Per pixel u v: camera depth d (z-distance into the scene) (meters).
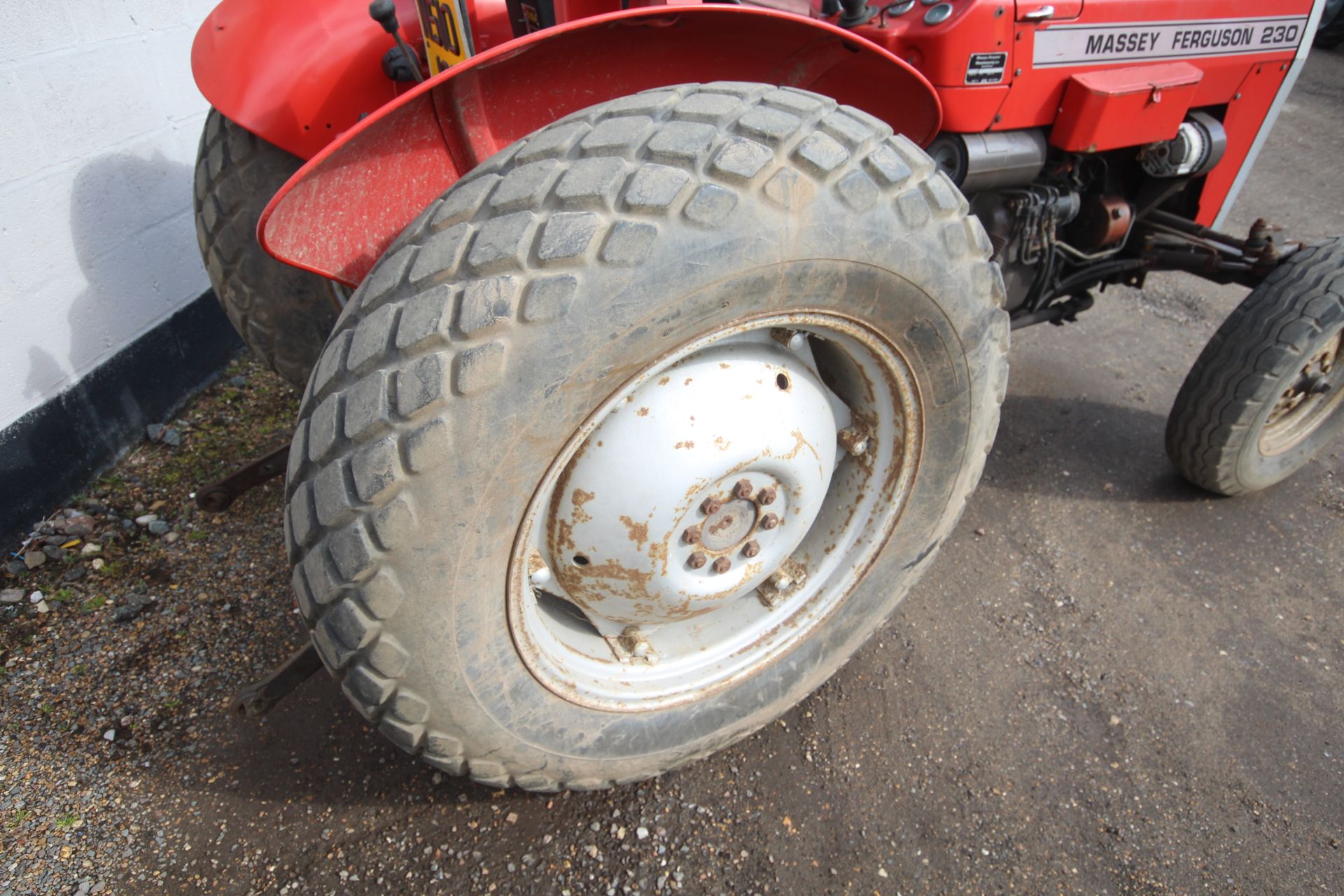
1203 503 2.68
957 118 1.96
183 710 1.81
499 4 1.73
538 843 1.60
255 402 2.87
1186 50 2.22
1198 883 1.63
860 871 1.60
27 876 1.50
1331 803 1.79
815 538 1.70
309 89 1.61
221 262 1.90
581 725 1.41
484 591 1.14
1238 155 2.62
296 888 1.51
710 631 1.64
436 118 1.26
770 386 1.32
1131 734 1.91
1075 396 3.21
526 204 1.04
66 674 1.87
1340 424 2.65
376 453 0.99
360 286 1.16
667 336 1.11
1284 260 2.43
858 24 2.02
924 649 2.10
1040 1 1.90
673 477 1.23
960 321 1.40
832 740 1.85
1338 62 7.41
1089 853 1.67
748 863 1.60
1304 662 2.12
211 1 2.87
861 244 1.19
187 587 2.11
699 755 1.64
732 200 1.06
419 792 1.68
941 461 1.59
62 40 2.29
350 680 1.17
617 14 1.12
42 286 2.30
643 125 1.10
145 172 2.63
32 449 2.27
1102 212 2.42
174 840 1.57
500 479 1.06
